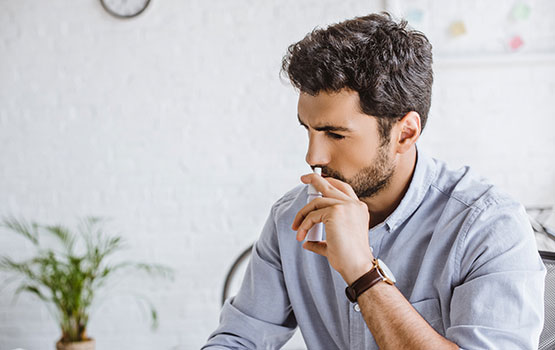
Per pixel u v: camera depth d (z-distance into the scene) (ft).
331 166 3.31
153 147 9.35
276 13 9.18
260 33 9.21
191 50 9.26
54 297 8.55
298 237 3.21
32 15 9.32
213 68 9.26
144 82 9.31
